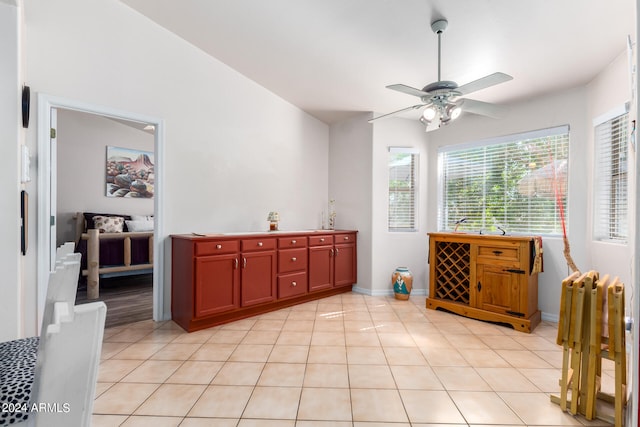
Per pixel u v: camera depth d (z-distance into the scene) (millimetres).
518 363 2236
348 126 4453
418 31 2418
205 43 3107
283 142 4074
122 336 2662
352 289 4352
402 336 2729
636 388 1145
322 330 2854
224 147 3451
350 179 4402
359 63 3027
